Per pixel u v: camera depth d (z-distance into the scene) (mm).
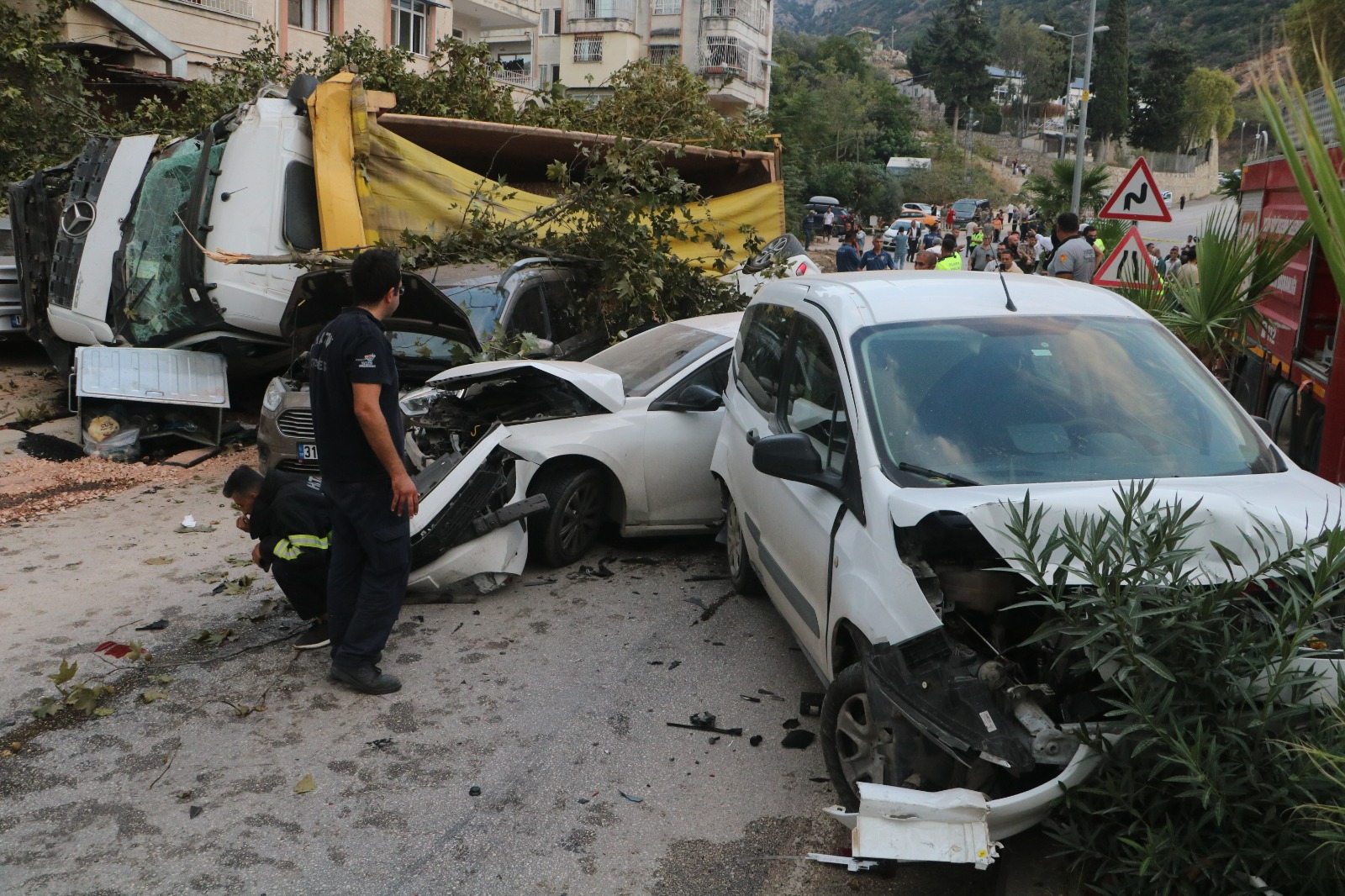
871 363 4113
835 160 68250
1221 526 3123
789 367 4957
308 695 4738
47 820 3748
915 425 3840
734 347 6238
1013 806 2973
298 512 5074
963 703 3109
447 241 8852
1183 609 2789
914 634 3244
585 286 9148
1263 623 2953
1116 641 2918
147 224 9805
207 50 24703
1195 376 4172
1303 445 7051
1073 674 3189
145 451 9469
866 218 65375
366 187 9578
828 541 3889
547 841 3680
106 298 10070
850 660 3896
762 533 4977
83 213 10422
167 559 6578
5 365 13273
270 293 9484
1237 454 3795
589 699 4711
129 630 5445
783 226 11969
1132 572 2854
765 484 4879
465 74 11883
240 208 9367
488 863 3551
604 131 11266
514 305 8164
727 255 10023
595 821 3797
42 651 5164
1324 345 7000
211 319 9516
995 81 113812
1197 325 7738
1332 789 2605
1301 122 2088
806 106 67875
